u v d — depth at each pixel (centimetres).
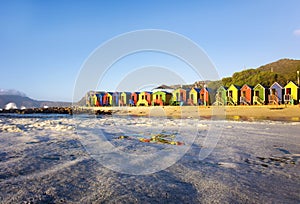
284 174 304
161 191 237
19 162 332
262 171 317
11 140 514
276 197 226
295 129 874
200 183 264
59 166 319
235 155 418
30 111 2388
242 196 227
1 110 2580
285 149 477
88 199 212
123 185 252
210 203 209
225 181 273
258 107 2228
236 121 1312
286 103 2447
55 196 216
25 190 229
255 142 563
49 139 542
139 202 208
